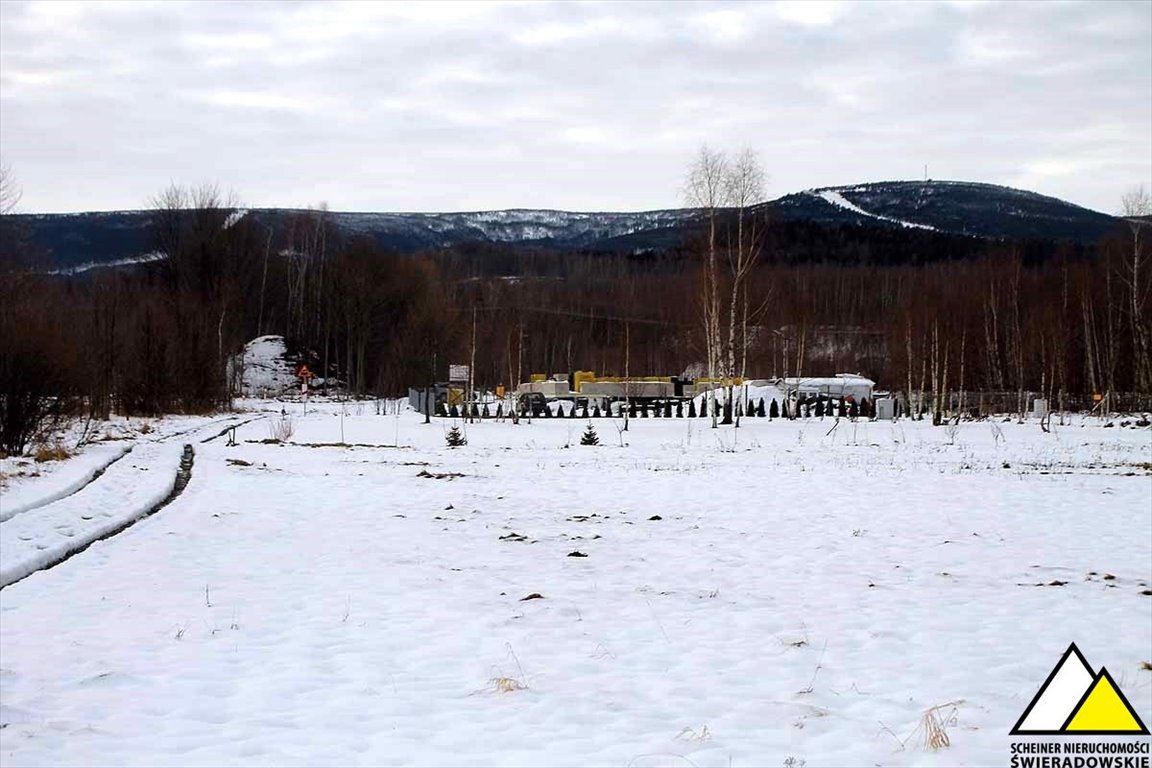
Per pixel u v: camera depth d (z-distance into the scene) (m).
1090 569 14.09
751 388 60.62
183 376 59.59
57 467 24.66
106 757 6.84
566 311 115.19
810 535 16.78
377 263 95.69
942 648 9.86
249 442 36.94
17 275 45.34
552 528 17.41
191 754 6.91
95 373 44.25
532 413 54.22
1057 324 66.81
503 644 9.91
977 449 34.00
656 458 30.69
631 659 9.41
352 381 93.38
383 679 8.74
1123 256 67.00
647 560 14.51
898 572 13.77
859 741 7.15
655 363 101.94
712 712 7.85
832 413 54.56
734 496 21.62
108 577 13.02
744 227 55.47
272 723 7.59
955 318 69.50
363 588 12.50
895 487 23.02
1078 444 36.16
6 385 27.77
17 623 10.65
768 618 11.03
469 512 19.27
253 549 15.15
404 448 35.06
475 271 171.12
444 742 7.14
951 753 6.89
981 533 17.03
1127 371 69.69
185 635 10.23
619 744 7.08
